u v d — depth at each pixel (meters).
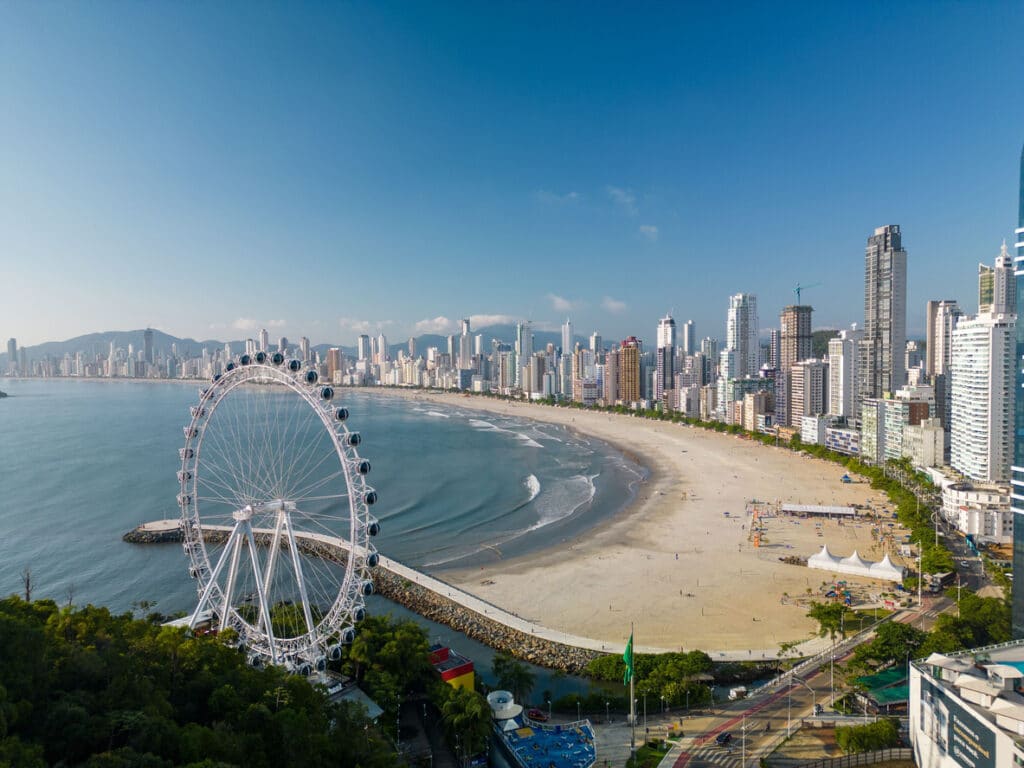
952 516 187.12
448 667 93.06
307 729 64.44
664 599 133.75
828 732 80.94
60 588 138.50
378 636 93.81
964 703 64.25
